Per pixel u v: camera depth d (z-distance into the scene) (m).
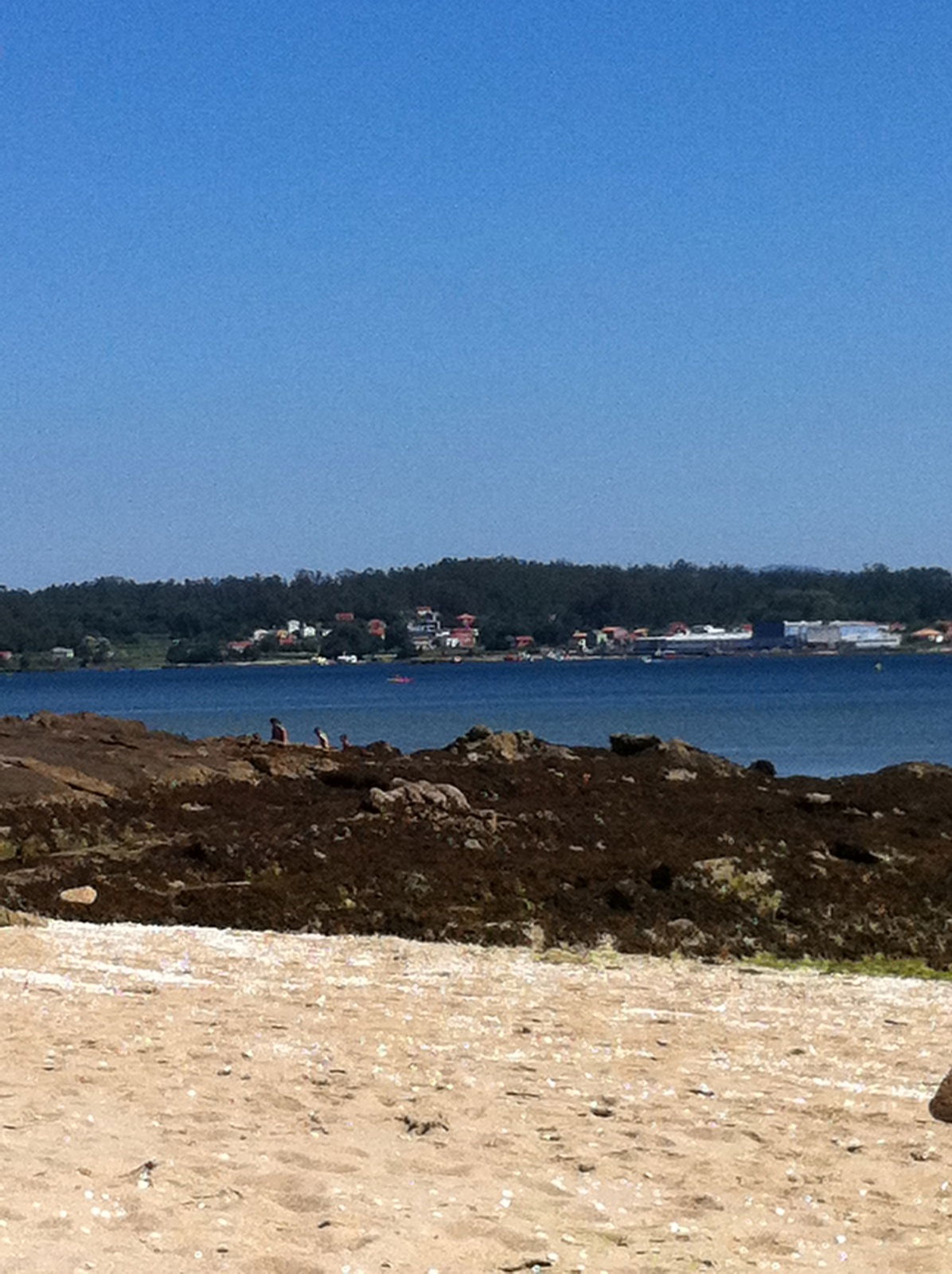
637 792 38.66
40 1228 7.58
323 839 28.97
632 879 25.92
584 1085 12.68
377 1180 9.37
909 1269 8.49
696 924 24.05
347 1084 11.96
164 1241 7.66
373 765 43.19
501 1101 11.86
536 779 40.03
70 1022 13.62
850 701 141.00
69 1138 9.48
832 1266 8.50
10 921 20.78
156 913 23.47
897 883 26.98
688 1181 10.05
